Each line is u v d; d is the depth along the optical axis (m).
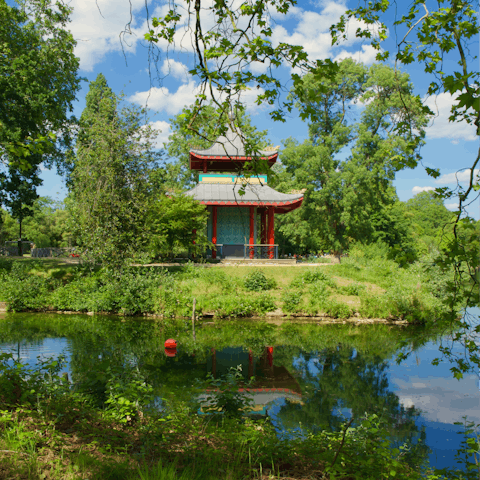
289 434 7.57
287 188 41.34
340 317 22.23
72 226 23.42
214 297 23.22
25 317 20.95
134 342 15.84
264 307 23.03
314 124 42.16
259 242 33.09
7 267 27.20
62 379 7.35
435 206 89.56
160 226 25.58
